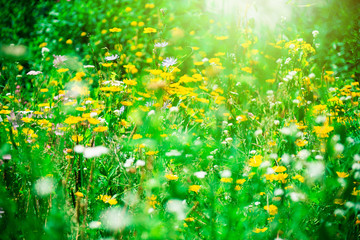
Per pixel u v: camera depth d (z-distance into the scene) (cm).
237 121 184
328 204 149
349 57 225
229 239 142
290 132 167
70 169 152
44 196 147
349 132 177
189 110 179
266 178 153
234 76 206
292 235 146
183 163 161
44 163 152
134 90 181
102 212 149
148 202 147
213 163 166
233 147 172
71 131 162
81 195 145
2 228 145
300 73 200
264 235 146
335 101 189
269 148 168
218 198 153
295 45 209
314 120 179
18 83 210
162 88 174
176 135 167
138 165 151
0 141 160
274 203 151
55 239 140
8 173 153
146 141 157
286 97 191
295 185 154
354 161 154
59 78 186
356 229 147
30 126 169
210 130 181
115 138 159
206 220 148
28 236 142
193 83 210
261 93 206
